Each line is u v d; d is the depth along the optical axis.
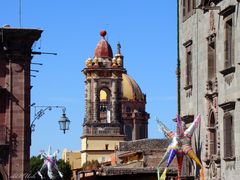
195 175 53.66
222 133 48.94
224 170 48.56
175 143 53.50
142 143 97.12
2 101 61.16
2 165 60.53
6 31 60.59
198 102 53.53
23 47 61.50
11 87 61.19
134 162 83.56
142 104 189.38
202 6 50.94
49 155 81.19
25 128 61.19
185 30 56.69
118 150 103.62
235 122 46.62
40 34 61.31
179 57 58.03
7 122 61.00
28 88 61.59
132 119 186.88
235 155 46.59
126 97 187.75
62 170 148.38
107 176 78.69
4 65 61.34
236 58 46.56
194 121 53.00
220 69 49.50
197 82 53.78
